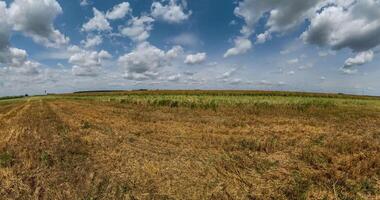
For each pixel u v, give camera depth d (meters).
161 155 7.90
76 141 9.83
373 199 5.23
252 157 7.70
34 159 7.73
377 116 16.94
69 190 5.65
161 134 10.88
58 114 18.98
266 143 9.09
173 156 7.79
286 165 7.03
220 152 8.23
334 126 12.88
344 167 6.68
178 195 5.38
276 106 21.33
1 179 6.32
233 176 6.29
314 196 5.32
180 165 7.01
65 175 6.43
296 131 11.48
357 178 6.02
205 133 10.99
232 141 9.57
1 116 19.89
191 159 7.50
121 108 23.00
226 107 21.19
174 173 6.47
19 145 9.48
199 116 16.47
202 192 5.49
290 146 8.89
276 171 6.62
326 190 5.56
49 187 5.82
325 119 15.29
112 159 7.57
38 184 6.00
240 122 13.73
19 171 6.79
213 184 5.84
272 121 14.18
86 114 18.44
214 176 6.27
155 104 25.05
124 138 10.20
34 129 12.73
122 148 8.71
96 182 6.00
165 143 9.41
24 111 22.89
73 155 8.03
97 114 18.25
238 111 18.95
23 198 5.38
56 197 5.38
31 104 32.81
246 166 6.93
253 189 5.64
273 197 5.31
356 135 10.82
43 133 11.59
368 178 6.09
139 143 9.42
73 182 6.03
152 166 6.93
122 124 13.52
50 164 7.25
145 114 17.73
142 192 5.52
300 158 7.62
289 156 7.84
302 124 13.29
